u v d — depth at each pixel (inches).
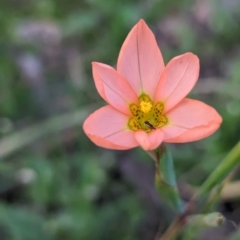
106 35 16.3
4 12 16.1
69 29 16.5
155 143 9.8
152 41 10.5
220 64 16.8
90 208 13.6
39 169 13.9
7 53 15.8
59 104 15.7
